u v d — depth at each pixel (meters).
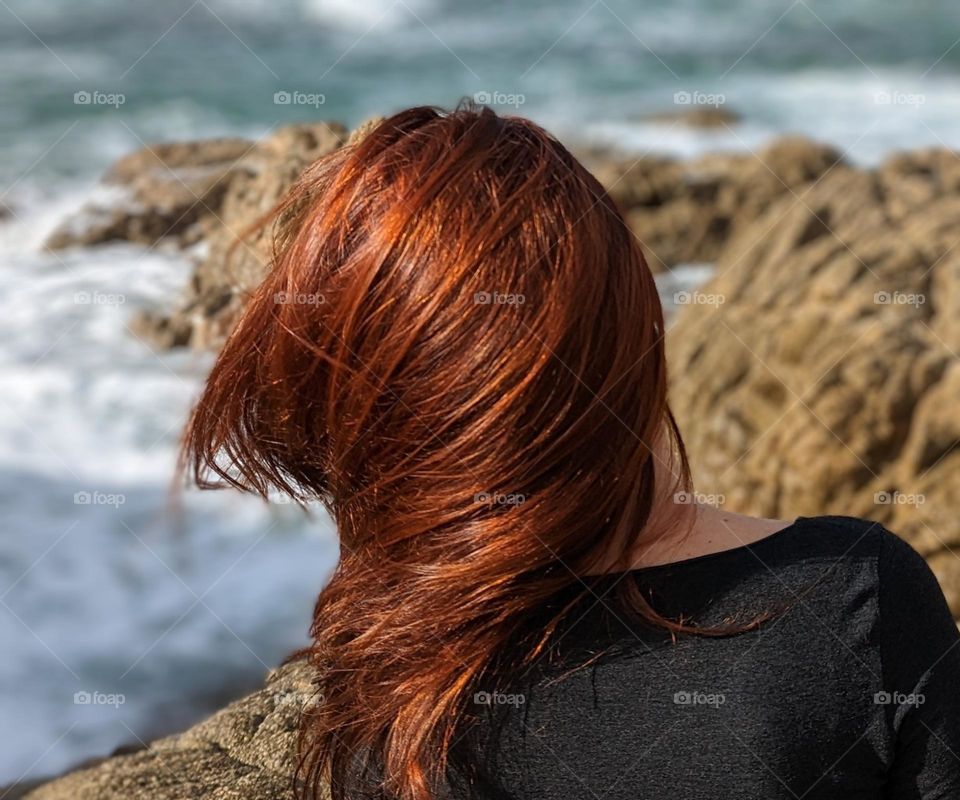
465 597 0.94
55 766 3.91
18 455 6.03
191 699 4.43
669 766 0.96
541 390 0.90
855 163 12.74
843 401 4.86
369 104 15.37
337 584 1.04
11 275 6.62
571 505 0.92
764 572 0.98
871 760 0.96
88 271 4.39
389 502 0.94
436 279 0.91
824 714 0.95
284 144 2.61
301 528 5.73
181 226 3.52
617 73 17.22
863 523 1.01
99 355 6.39
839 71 17.41
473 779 1.00
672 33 19.53
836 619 0.96
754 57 18.22
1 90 14.62
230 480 1.11
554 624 0.97
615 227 0.96
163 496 5.89
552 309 0.90
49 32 17.92
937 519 4.57
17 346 6.32
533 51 18.41
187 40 18.00
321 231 0.97
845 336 5.06
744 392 5.26
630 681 0.97
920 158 8.72
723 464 5.18
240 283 2.55
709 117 14.54
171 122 13.76
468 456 0.91
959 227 5.90
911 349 4.91
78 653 4.69
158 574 5.28
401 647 0.97
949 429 4.66
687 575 0.98
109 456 6.14
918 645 0.97
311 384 0.98
